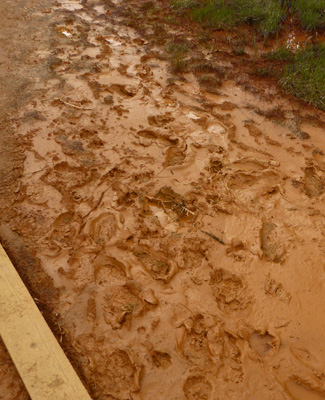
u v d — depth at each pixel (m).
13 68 4.80
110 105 4.38
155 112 4.34
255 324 2.66
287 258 3.04
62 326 2.56
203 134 4.11
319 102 4.64
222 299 2.78
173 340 2.54
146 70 5.05
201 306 2.72
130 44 5.58
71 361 2.42
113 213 3.25
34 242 3.00
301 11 6.29
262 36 5.96
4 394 2.23
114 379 2.36
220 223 3.26
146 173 3.60
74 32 5.74
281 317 2.70
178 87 4.78
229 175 3.66
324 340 2.59
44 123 4.04
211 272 2.92
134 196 3.42
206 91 4.76
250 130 4.21
